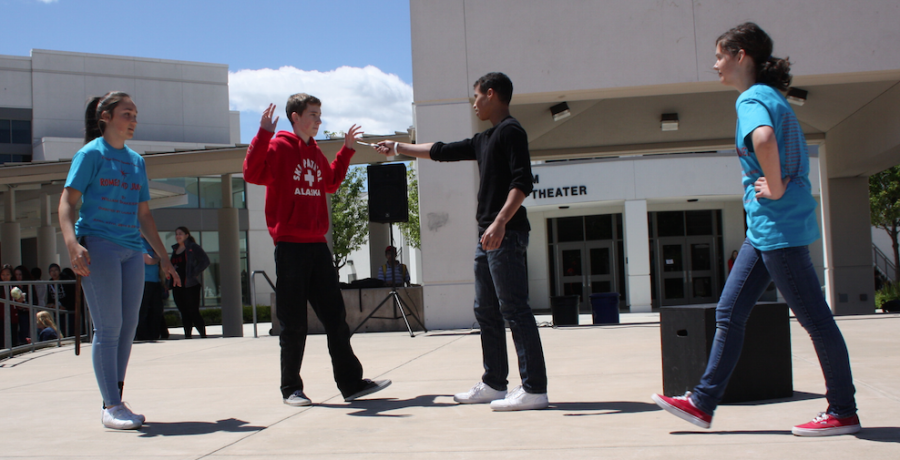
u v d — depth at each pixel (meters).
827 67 9.45
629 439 2.74
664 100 12.03
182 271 11.51
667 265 22.73
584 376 4.61
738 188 20.45
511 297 3.45
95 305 3.32
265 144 3.74
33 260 30.30
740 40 2.78
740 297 2.76
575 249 23.31
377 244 16.27
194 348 8.08
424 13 9.90
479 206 3.58
